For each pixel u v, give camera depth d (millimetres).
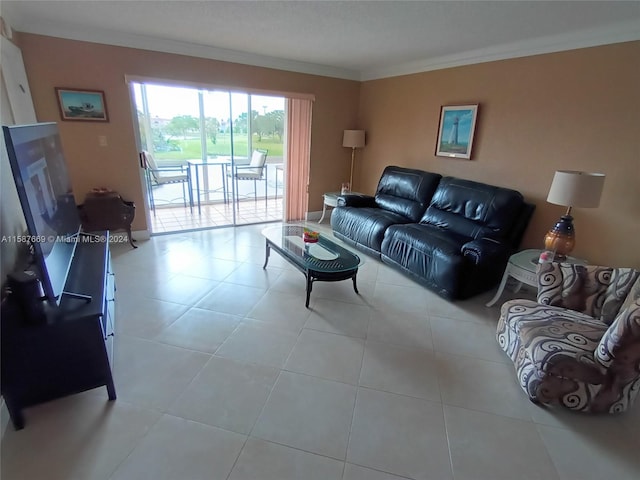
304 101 4816
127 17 2865
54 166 2051
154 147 5785
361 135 5016
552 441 1646
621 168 2654
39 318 1547
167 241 4195
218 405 1768
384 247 3650
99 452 1490
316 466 1476
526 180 3297
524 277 2604
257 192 7051
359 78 5105
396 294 3086
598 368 1699
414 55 3854
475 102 3641
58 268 1744
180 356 2125
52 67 3254
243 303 2801
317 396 1858
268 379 1967
